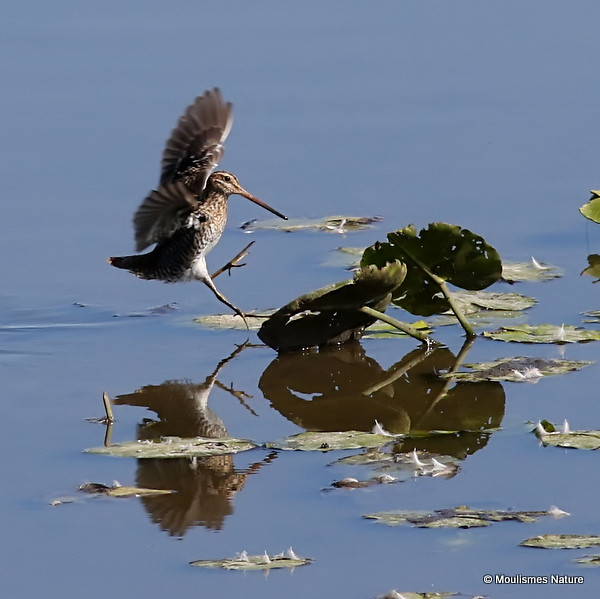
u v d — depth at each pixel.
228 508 10.74
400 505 10.62
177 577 9.62
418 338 14.89
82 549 10.11
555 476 11.11
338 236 18.11
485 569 9.52
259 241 18.08
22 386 13.77
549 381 13.45
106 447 11.86
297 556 9.86
